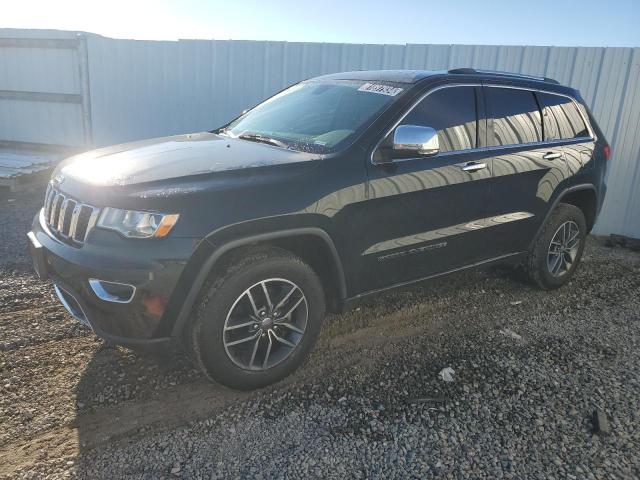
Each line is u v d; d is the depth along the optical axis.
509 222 4.21
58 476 2.43
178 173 2.89
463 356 3.65
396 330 4.00
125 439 2.69
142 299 2.65
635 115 6.77
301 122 3.81
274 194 2.93
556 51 7.03
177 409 2.95
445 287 4.89
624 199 7.02
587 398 3.19
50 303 4.11
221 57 8.40
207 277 2.86
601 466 2.61
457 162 3.74
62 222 3.02
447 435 2.81
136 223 2.66
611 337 4.05
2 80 9.70
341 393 3.16
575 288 5.09
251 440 2.72
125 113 9.17
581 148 4.76
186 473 2.47
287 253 3.09
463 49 7.39
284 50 8.07
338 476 2.48
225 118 8.65
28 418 2.80
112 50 8.93
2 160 8.40
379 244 3.41
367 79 4.04
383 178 3.33
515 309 4.49
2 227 6.05
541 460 2.64
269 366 3.12
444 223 3.75
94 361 3.37
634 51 6.64
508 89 4.27
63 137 9.69
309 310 3.21
